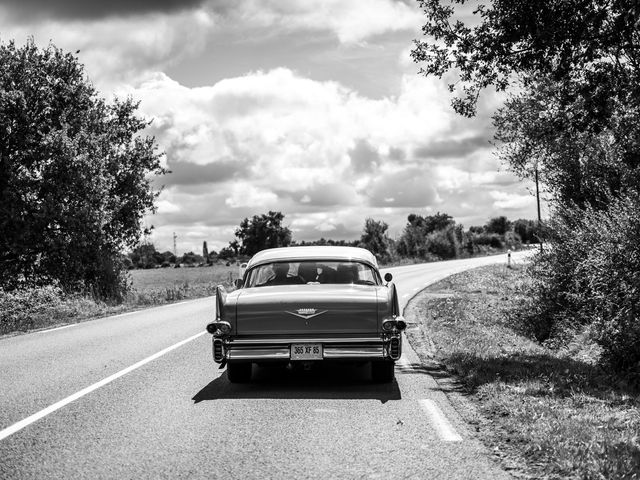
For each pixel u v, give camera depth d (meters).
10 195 27.47
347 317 7.77
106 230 31.92
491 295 23.33
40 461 5.21
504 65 12.77
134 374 9.30
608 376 8.81
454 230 85.19
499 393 7.49
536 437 5.54
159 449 5.53
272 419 6.58
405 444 5.61
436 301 21.19
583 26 11.03
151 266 115.56
